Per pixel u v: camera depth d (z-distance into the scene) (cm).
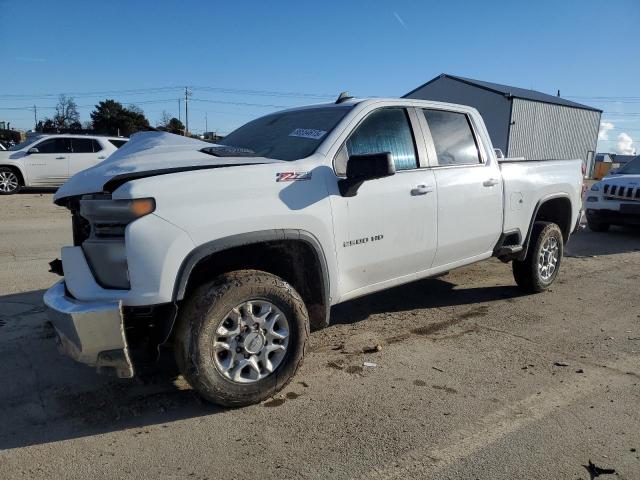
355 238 392
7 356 417
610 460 290
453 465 285
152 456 292
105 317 294
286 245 362
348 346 450
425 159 453
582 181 657
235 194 327
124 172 314
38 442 304
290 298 346
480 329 495
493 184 512
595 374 399
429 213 445
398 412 340
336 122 407
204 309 317
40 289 593
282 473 278
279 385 349
